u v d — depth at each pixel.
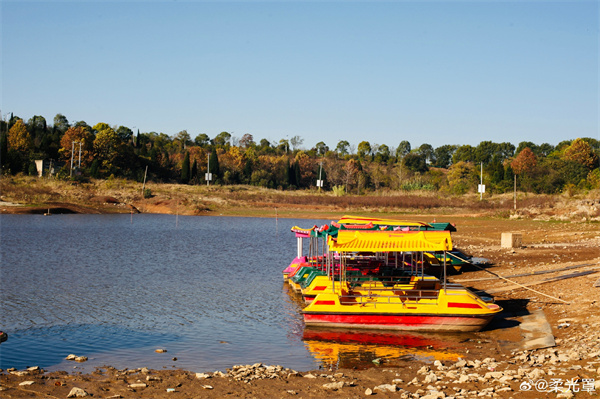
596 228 48.06
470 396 11.78
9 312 21.52
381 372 14.48
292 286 26.94
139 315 21.42
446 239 18.73
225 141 190.50
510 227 53.97
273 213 80.25
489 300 22.14
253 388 12.88
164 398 12.07
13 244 43.19
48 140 120.31
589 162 139.50
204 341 18.02
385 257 25.97
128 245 44.53
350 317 19.30
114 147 116.38
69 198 83.31
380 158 179.62
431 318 18.84
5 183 83.94
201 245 45.56
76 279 28.88
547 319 19.39
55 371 14.44
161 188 98.00
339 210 82.94
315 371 14.80
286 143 192.62
